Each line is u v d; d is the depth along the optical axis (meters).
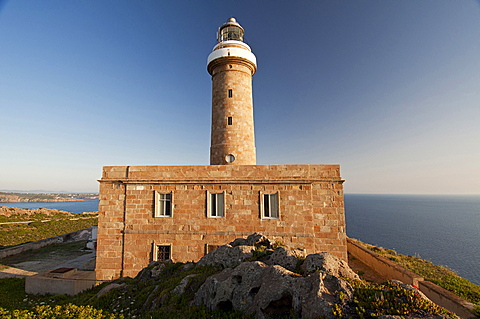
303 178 15.91
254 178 16.17
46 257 23.14
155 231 16.09
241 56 21.11
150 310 8.77
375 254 16.98
